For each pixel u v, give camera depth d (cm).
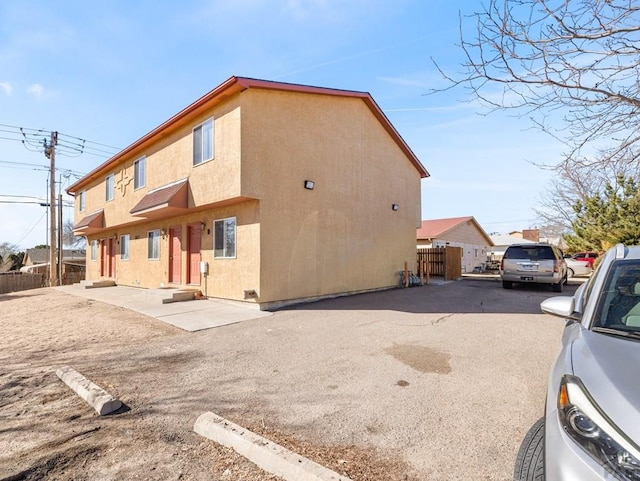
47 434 333
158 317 883
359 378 456
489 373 460
